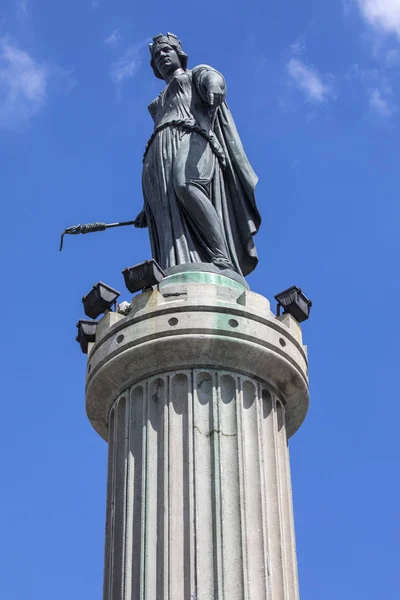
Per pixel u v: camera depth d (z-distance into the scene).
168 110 22.64
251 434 18.45
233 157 22.38
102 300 19.94
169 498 17.52
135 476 18.20
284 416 19.59
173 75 23.42
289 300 20.12
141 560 17.19
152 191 21.89
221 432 18.17
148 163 22.25
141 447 18.36
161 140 22.11
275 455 18.67
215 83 22.03
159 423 18.42
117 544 17.89
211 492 17.59
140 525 17.58
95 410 20.03
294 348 19.59
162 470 17.88
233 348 18.81
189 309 18.95
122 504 18.12
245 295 19.44
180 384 18.72
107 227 22.78
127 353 18.95
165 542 17.14
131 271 19.41
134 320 19.14
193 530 17.16
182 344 18.72
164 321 18.88
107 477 18.98
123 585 17.23
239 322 18.95
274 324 19.38
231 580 16.89
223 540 17.12
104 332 19.61
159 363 18.92
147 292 19.38
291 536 18.31
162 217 21.42
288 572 17.86
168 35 24.03
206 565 16.97
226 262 20.75
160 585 16.89
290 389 19.62
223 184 22.08
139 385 19.05
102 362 19.31
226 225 21.64
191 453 17.89
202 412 18.38
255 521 17.58
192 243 21.05
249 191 22.14
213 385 18.61
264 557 17.28
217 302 19.05
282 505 18.36
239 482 17.73
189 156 21.59
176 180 21.34
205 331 18.75
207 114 22.48
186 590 16.78
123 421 19.06
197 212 21.03
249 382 18.95
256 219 22.33
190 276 20.05
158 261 21.39
